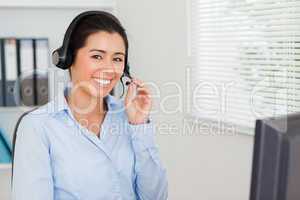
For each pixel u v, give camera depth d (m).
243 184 2.12
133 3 2.80
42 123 1.42
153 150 1.52
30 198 1.34
